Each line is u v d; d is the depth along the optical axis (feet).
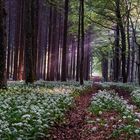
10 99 49.90
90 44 188.44
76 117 45.70
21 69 134.00
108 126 36.11
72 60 230.89
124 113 41.16
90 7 125.59
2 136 28.86
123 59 122.52
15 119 34.53
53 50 162.81
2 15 66.74
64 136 35.96
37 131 32.37
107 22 148.15
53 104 47.06
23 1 141.08
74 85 97.35
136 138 31.55
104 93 67.21
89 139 33.94
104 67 230.48
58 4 142.82
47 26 184.55
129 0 123.95
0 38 66.95
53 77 159.33
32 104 46.11
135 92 73.92
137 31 140.97
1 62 67.26
